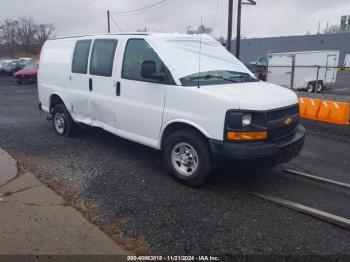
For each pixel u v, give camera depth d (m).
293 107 4.64
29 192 4.30
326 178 5.04
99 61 5.69
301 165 5.64
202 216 3.80
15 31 68.62
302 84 21.00
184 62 4.75
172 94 4.51
